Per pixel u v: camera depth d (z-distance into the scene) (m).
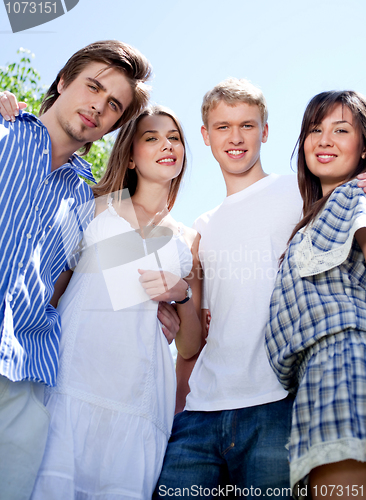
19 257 1.91
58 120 2.30
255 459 2.02
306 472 1.60
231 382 2.23
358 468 1.57
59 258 2.21
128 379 2.11
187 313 2.54
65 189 2.24
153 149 2.61
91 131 2.32
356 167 2.21
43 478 1.85
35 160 2.08
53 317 2.15
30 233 1.97
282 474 1.96
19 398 1.87
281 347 1.93
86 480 1.93
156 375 2.22
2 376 1.84
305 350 1.86
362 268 1.88
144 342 2.23
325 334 1.76
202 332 2.74
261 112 2.65
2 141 1.98
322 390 1.67
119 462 1.96
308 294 1.87
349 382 1.64
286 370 1.91
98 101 2.30
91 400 2.03
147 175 2.64
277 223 2.47
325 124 2.20
